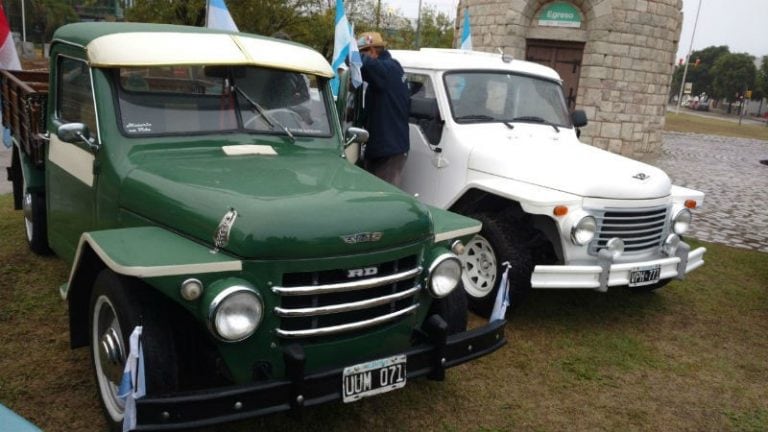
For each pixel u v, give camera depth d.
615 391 4.23
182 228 3.04
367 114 5.99
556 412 3.91
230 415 2.69
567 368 4.48
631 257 5.21
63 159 4.23
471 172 5.49
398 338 3.32
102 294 3.06
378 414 3.68
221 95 3.89
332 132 4.25
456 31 19.53
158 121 3.69
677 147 22.09
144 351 2.80
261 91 4.02
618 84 16.97
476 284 5.27
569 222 4.78
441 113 5.77
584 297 5.95
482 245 5.18
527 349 4.73
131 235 3.01
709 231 8.95
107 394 3.22
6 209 7.36
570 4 16.83
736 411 4.09
